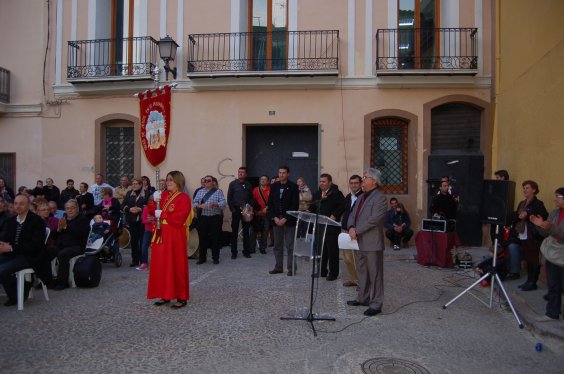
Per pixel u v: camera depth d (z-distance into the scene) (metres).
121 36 12.77
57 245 7.24
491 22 11.21
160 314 5.76
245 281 7.62
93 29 12.46
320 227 7.65
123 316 5.67
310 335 5.04
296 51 11.77
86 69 12.34
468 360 4.46
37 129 12.71
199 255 9.27
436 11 11.80
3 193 11.30
